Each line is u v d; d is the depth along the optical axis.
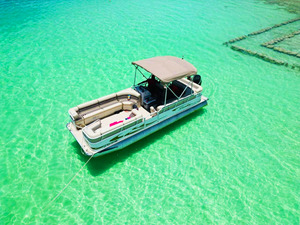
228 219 7.10
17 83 12.80
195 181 8.23
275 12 28.34
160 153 9.29
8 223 6.66
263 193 7.94
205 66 15.87
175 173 8.49
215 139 10.13
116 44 17.75
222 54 17.62
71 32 19.08
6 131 9.77
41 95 12.02
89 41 17.88
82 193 7.61
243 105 12.35
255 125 11.02
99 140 7.70
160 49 17.52
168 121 9.95
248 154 9.46
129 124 8.34
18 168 8.27
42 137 9.61
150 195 7.66
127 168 8.57
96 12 23.94
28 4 24.94
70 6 25.25
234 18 25.23
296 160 9.27
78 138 8.38
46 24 20.20
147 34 19.84
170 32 20.62
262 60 17.08
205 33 21.02
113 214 7.05
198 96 10.70
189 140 10.01
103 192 7.68
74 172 8.27
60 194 7.53
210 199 7.66
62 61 15.12
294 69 16.02
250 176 8.53
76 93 12.30
